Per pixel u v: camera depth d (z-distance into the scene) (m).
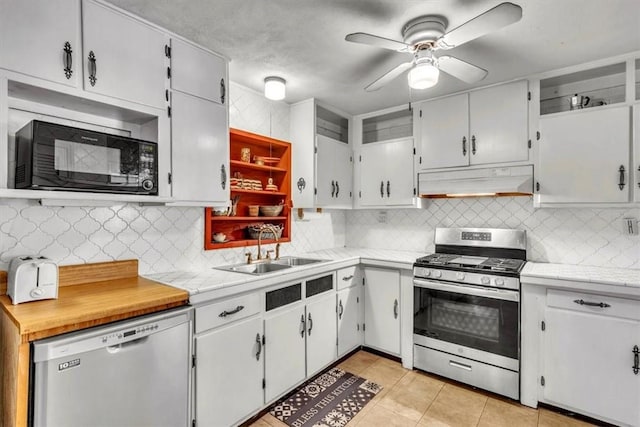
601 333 1.91
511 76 2.45
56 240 1.70
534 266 2.40
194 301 1.65
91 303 1.39
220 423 1.78
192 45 1.93
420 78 1.74
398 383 2.45
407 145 3.05
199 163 1.96
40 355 1.12
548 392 2.08
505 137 2.52
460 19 1.70
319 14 1.67
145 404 1.40
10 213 1.56
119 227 1.92
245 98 2.66
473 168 2.67
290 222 3.05
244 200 2.78
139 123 1.90
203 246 2.35
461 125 2.73
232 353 1.85
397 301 2.77
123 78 1.62
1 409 1.37
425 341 2.57
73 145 1.41
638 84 2.24
